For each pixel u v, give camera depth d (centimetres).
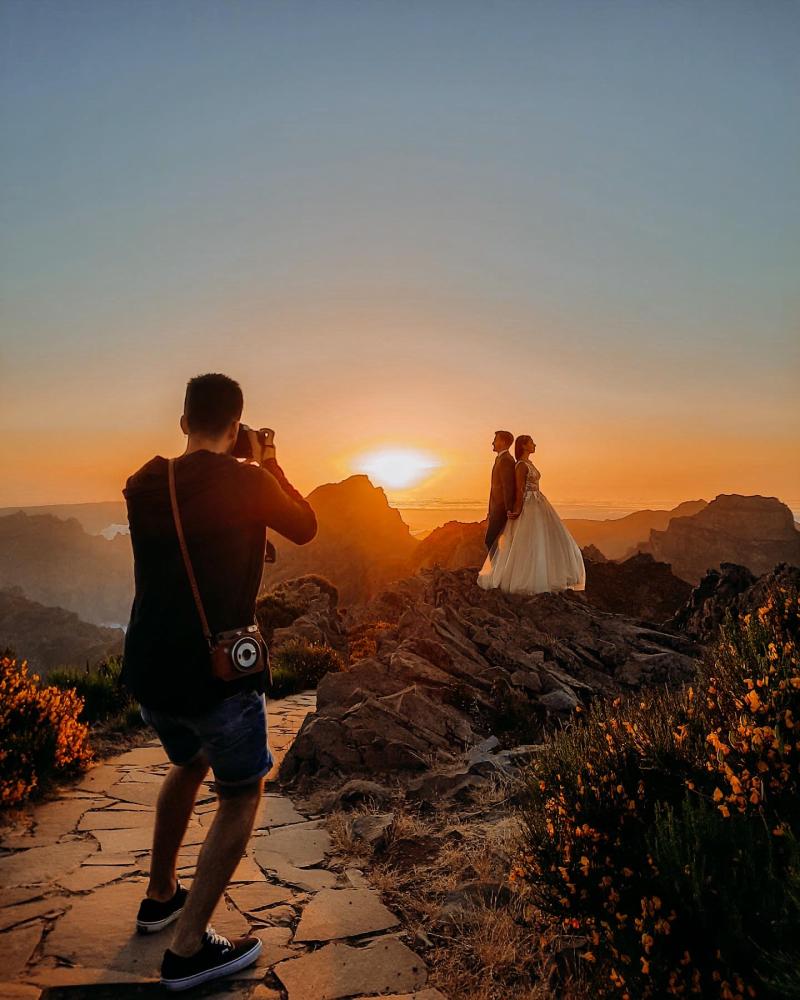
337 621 2498
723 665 366
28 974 294
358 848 465
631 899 278
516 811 509
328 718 711
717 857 258
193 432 315
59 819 513
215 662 281
